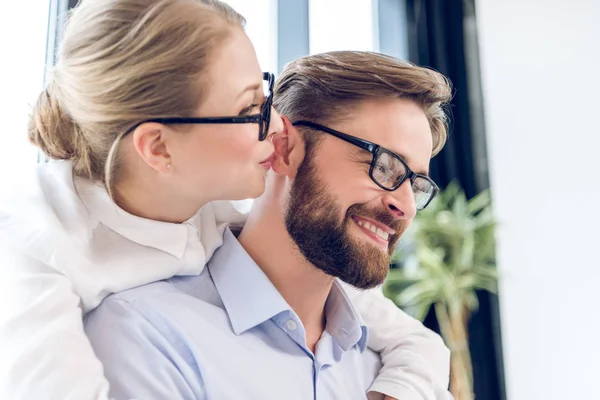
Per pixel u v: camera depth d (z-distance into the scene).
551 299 3.40
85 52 0.92
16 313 0.84
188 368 0.95
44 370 0.80
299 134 1.07
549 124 3.51
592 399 3.26
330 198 1.03
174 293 1.00
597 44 3.41
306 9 2.87
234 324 1.01
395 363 1.19
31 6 1.92
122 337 0.94
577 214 3.38
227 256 1.08
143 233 0.97
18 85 1.88
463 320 3.22
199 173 0.93
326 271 1.04
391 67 1.08
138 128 0.90
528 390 3.41
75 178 0.99
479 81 3.65
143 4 0.91
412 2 3.59
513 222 3.55
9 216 0.93
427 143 1.08
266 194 1.09
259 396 0.97
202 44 0.90
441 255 3.20
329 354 1.08
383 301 1.33
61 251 0.89
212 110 0.91
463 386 3.09
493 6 3.70
